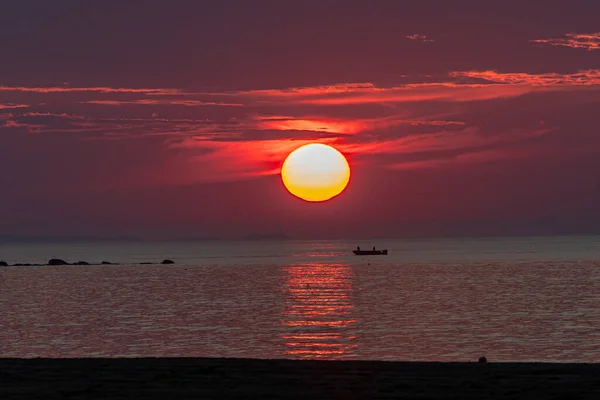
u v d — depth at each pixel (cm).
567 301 13725
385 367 2248
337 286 18500
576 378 2042
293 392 1848
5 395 1814
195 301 14462
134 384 1959
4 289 19225
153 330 9406
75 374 2120
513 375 2097
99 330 9525
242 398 1775
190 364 2302
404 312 11662
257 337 8444
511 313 11438
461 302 13600
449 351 7131
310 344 7744
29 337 8800
